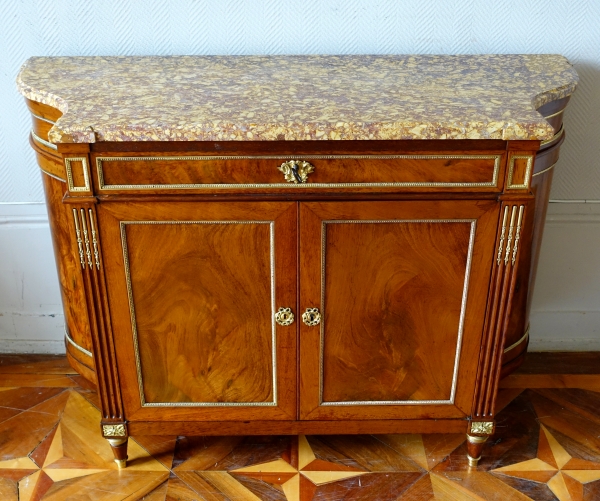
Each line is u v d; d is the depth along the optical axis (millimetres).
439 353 1421
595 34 1658
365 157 1216
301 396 1458
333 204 1259
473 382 1449
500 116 1208
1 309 1934
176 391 1455
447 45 1676
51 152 1445
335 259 1318
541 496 1501
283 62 1566
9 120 1719
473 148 1209
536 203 1523
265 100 1291
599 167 1780
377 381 1449
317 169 1228
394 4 1625
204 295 1353
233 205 1259
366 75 1460
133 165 1214
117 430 1488
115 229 1273
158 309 1363
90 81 1414
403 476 1555
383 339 1403
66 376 1881
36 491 1509
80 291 1598
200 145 1196
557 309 1942
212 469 1573
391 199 1256
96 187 1230
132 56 1625
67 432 1681
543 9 1630
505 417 1729
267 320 1380
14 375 1880
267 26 1651
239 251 1310
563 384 1848
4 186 1787
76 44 1659
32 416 1729
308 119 1188
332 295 1354
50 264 1884
